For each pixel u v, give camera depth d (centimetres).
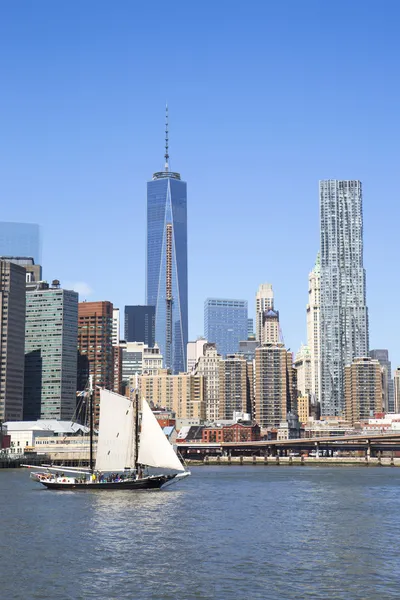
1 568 9894
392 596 8556
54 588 8900
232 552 10994
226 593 8688
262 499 19325
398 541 12088
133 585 9031
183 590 8812
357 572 9688
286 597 8519
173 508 16850
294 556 10712
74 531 13062
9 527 13550
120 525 13850
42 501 18388
